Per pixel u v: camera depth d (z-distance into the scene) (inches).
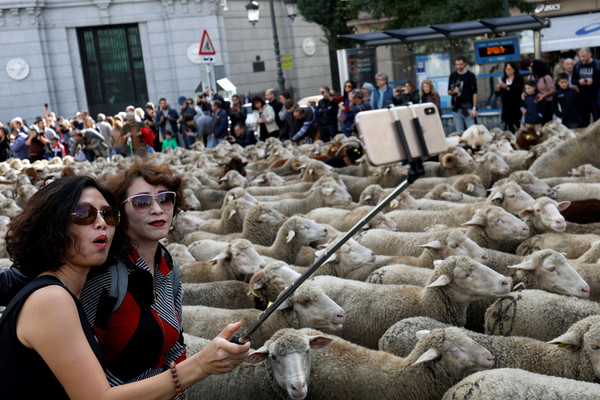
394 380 187.8
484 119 709.3
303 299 221.8
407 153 100.0
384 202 105.5
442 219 348.8
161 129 922.1
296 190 487.2
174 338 117.3
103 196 106.6
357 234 323.6
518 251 304.5
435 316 232.1
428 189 455.8
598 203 340.8
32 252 97.7
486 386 162.4
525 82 617.9
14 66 1218.0
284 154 629.9
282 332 186.5
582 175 428.1
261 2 1507.1
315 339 186.7
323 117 741.3
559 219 302.8
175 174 128.6
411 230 353.4
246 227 349.1
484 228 307.7
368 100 673.0
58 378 91.5
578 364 183.9
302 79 1579.7
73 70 1268.5
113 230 104.0
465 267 227.9
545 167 475.8
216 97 823.1
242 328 225.9
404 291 241.6
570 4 909.8
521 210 342.3
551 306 217.3
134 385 94.3
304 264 312.5
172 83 1305.4
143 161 122.9
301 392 176.4
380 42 746.8
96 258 100.2
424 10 807.1
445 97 747.4
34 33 1222.9
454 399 163.8
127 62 1305.4
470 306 250.5
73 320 92.4
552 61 927.0
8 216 492.7
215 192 503.2
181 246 312.8
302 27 1576.0
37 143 859.4
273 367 183.2
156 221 118.9
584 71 598.2
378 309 239.1
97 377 91.9
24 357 91.6
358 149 582.9
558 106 617.3
